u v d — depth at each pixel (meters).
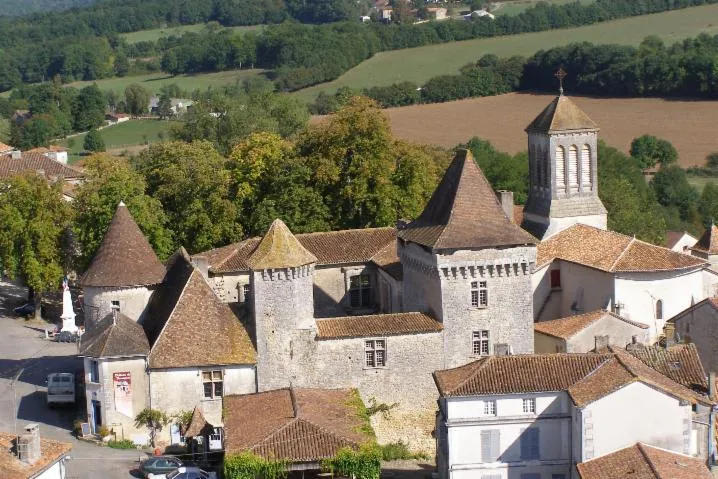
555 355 127.19
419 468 134.38
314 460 117.88
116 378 135.62
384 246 161.12
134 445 135.62
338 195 188.12
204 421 134.12
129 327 139.25
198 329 138.12
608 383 119.69
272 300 136.75
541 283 162.50
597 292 155.25
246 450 117.88
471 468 122.69
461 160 144.12
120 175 190.88
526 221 173.75
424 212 148.00
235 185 195.75
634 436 118.19
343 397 133.62
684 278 154.88
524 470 122.88
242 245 162.38
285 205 185.75
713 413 121.75
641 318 153.12
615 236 160.50
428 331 139.38
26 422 141.00
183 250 156.38
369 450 118.81
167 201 196.38
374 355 139.00
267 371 137.50
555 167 168.12
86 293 148.12
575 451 120.69
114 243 147.62
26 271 186.38
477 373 125.12
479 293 140.38
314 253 159.62
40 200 190.00
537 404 122.75
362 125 188.75
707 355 147.12
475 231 139.75
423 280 144.50
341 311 159.00
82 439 136.62
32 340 177.50
